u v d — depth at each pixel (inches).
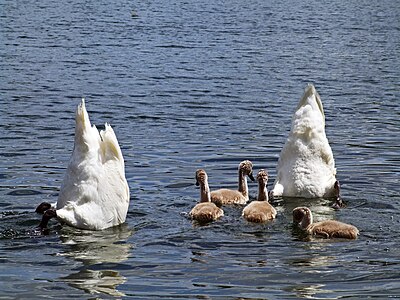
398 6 2888.8
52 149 763.4
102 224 528.1
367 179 660.7
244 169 612.7
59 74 1255.5
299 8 2716.5
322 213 567.2
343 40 1855.3
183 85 1190.3
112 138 537.3
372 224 539.8
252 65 1429.6
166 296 412.8
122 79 1229.7
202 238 509.4
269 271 449.7
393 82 1274.6
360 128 898.7
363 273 446.6
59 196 540.1
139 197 600.7
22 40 1658.5
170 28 1996.8
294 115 625.3
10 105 992.2
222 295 414.3
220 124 909.8
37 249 485.7
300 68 1409.9
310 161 617.3
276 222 547.8
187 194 611.8
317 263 462.9
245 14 2447.1
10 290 418.3
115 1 2701.8
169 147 780.6
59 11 2329.0
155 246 493.7
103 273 446.0
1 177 653.3
